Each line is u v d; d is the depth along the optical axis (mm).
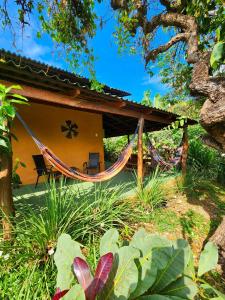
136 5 3439
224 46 2188
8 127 2662
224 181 7641
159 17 3486
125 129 10523
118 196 4449
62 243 1577
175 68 5422
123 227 3777
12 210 2900
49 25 3445
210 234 4145
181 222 4426
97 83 4180
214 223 4613
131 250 1318
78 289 1092
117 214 3875
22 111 6379
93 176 3775
